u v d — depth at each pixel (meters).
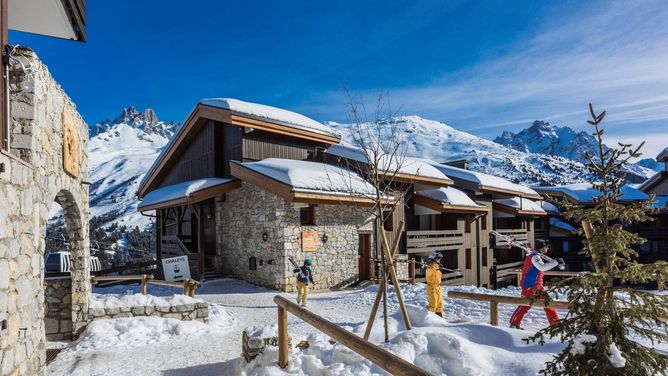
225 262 17.05
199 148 19.95
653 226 28.70
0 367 3.48
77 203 7.27
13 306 3.84
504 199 26.67
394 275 5.79
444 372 4.19
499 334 4.99
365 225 16.52
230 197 16.91
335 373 4.36
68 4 5.45
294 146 18.94
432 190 20.88
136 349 7.12
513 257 26.88
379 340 5.77
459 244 21.34
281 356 4.99
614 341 2.95
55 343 7.69
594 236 3.12
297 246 14.28
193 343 7.51
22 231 4.12
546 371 3.24
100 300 8.48
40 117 4.81
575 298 3.12
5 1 4.11
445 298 10.20
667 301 2.91
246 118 16.47
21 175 4.10
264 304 11.66
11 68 4.44
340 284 15.34
